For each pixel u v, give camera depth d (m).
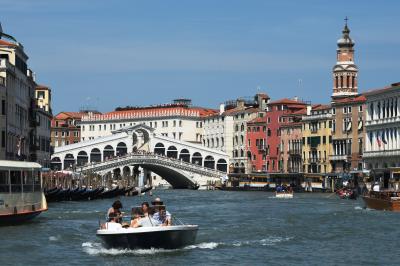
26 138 106.88
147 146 180.62
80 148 173.38
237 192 149.00
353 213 71.75
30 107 111.75
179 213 73.69
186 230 41.28
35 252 41.25
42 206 57.34
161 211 42.06
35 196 56.22
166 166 162.25
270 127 173.75
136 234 40.00
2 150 88.75
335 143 150.50
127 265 37.19
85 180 117.94
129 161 156.25
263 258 40.00
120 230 40.03
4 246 43.31
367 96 126.06
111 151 175.88
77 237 48.00
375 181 115.12
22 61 102.19
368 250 43.38
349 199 110.75
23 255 40.25
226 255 40.66
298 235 50.66
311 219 64.19
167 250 41.19
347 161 146.75
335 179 145.50
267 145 174.88
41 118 125.12
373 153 123.25
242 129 185.25
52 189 91.31
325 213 72.31
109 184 123.19
